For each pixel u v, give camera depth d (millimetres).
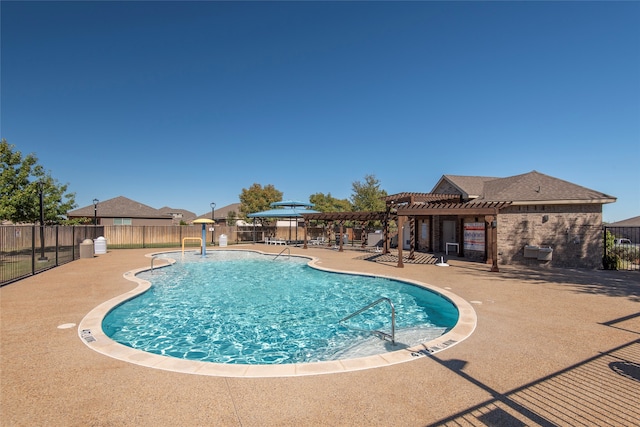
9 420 3359
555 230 15594
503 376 4422
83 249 19547
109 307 8016
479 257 18094
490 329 6445
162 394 3943
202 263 19469
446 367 4723
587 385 4156
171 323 8398
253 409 3602
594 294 9617
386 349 6461
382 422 3344
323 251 24922
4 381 4258
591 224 15133
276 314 9188
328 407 3643
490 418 3420
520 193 16797
